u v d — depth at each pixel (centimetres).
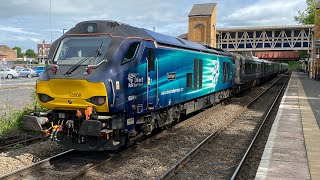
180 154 970
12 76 4600
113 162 879
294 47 6725
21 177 758
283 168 738
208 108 1892
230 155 973
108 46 875
